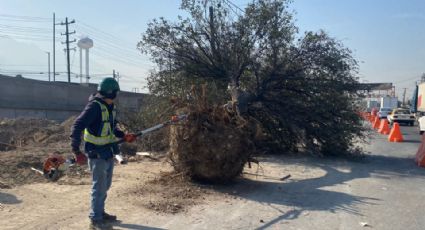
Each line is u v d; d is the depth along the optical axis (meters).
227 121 7.68
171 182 7.58
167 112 9.89
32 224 5.14
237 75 12.88
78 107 31.47
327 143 12.38
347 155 12.53
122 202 6.24
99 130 5.07
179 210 5.98
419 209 6.57
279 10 12.91
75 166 8.61
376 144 17.38
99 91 5.16
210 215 5.84
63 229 5.00
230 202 6.58
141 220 5.46
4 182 7.20
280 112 12.61
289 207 6.43
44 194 6.56
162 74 13.45
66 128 15.45
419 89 36.16
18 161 8.67
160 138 11.24
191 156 7.43
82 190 6.88
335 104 12.27
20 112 26.52
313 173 9.59
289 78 12.78
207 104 7.75
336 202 6.85
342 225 5.63
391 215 6.19
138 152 11.31
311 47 12.76
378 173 9.91
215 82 13.04
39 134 14.39
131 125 12.52
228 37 13.03
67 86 30.59
